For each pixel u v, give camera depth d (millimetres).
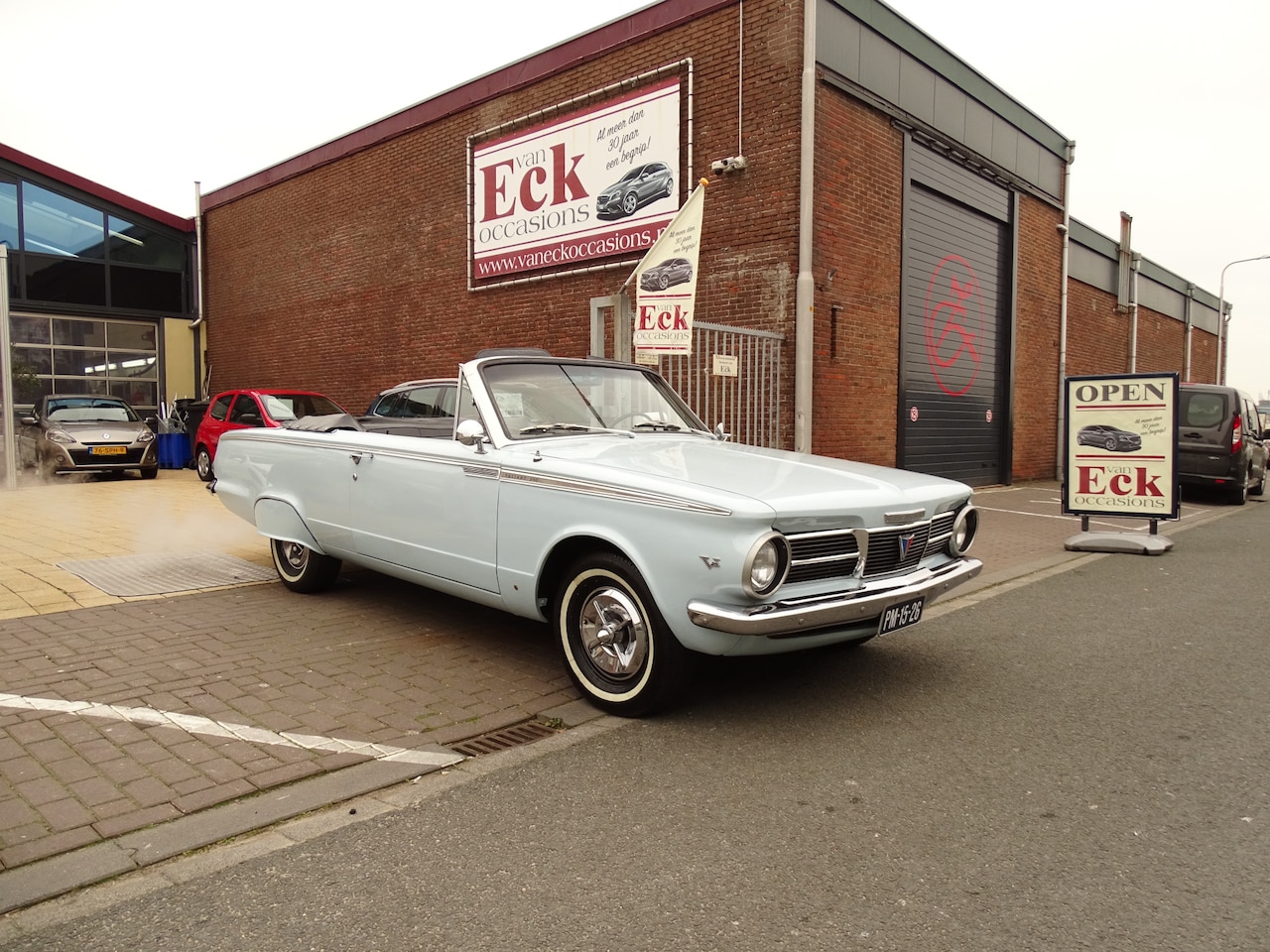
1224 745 3510
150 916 2279
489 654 4645
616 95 11398
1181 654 4844
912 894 2393
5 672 4172
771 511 3270
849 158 10438
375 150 15438
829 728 3684
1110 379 8305
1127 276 20188
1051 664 4629
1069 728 3695
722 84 10273
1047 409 15977
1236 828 2795
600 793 3041
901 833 2756
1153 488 8141
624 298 8453
